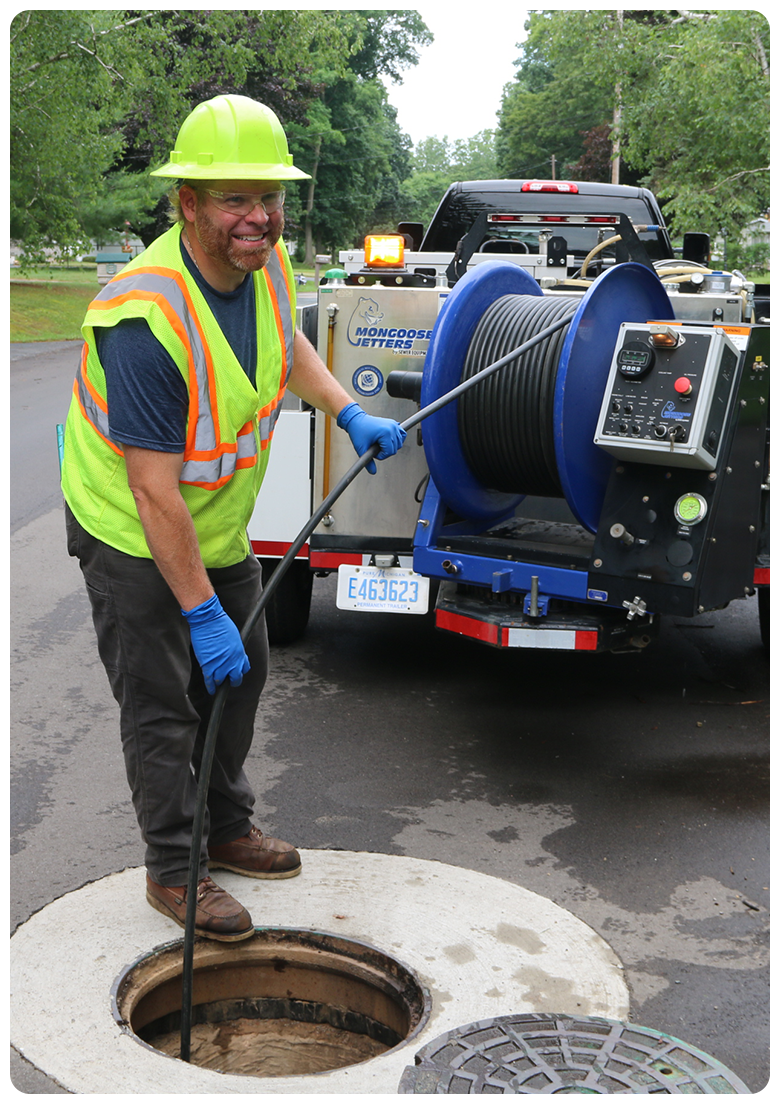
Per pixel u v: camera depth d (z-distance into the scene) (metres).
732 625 6.96
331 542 5.45
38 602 7.08
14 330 26.89
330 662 6.12
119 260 26.41
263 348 3.27
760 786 4.59
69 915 3.42
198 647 3.08
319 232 83.38
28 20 22.52
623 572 4.36
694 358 4.08
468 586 5.04
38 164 25.11
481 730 5.16
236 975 3.34
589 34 22.08
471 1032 2.71
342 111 79.12
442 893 3.60
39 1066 2.71
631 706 5.52
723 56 19.70
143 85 26.55
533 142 80.81
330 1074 2.71
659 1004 3.11
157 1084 2.66
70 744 4.91
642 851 4.02
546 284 6.41
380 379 5.23
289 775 4.62
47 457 11.93
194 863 2.98
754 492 4.43
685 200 21.16
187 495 3.19
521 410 4.50
